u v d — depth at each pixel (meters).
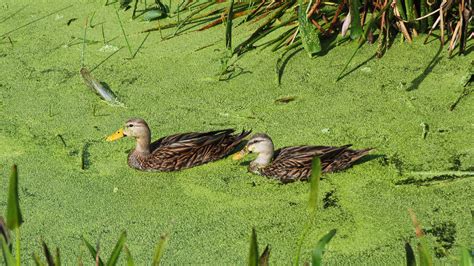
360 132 7.90
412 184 7.08
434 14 9.03
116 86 9.13
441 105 8.15
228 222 6.84
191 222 6.88
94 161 7.90
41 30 10.52
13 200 3.93
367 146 7.68
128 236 6.75
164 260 6.43
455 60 8.77
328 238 4.29
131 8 10.70
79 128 8.45
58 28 10.52
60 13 10.88
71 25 10.54
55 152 8.08
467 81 8.37
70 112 8.76
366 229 6.59
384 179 7.20
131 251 6.56
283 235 6.61
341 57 9.08
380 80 8.64
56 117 8.68
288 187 7.26
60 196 7.38
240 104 8.57
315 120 8.16
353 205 6.89
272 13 9.87
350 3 8.25
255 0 10.00
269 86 8.79
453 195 6.88
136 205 7.18
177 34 9.98
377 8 9.02
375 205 6.87
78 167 7.81
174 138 7.88
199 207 7.09
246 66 9.19
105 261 6.45
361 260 6.25
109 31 10.28
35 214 7.13
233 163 7.74
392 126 7.93
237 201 7.13
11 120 8.68
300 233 6.61
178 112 8.57
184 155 7.69
